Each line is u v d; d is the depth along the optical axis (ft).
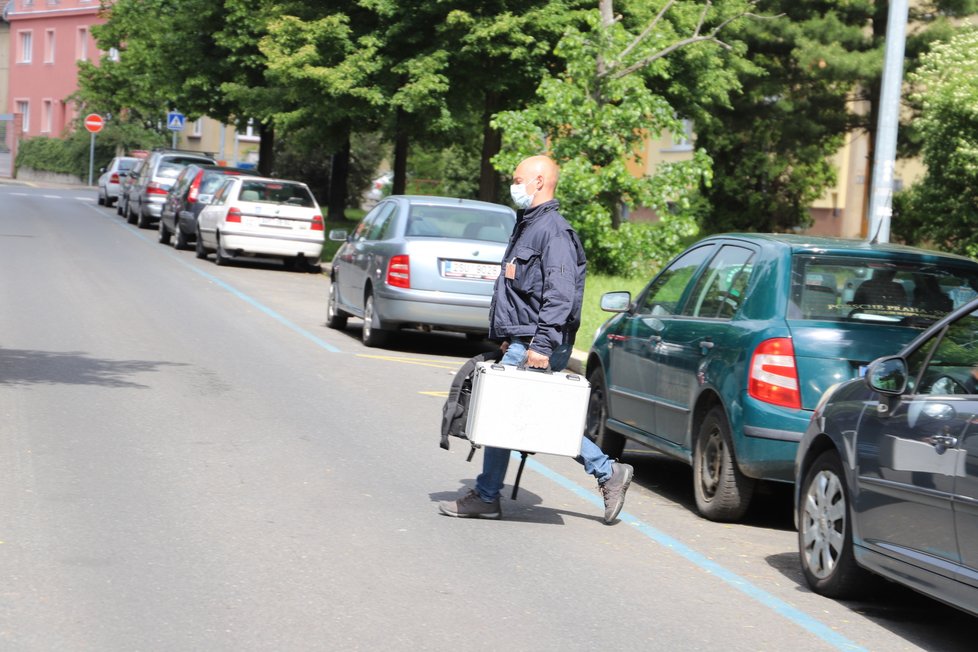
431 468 70.13
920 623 48.14
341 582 47.73
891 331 59.21
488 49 204.85
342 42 213.66
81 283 162.50
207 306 148.46
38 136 573.74
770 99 257.34
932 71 172.14
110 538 52.03
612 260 168.45
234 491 61.52
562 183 163.73
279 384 96.22
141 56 348.38
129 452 68.90
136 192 300.40
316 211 205.57
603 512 63.87
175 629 41.34
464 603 46.06
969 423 43.47
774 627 46.06
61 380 91.15
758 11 237.25
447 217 124.98
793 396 58.34
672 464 81.66
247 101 250.98
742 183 274.36
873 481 48.14
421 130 226.58
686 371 65.92
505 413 57.72
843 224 323.98
